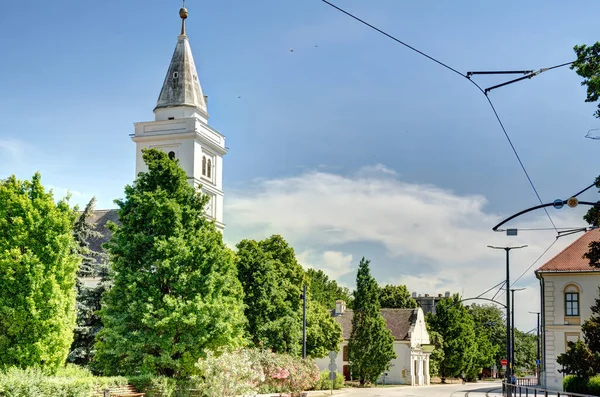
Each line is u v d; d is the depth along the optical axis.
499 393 55.81
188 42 78.88
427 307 151.38
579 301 52.38
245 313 48.88
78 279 44.44
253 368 35.84
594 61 27.00
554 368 52.19
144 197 32.50
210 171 78.44
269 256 51.41
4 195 31.22
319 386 55.66
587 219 28.72
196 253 32.59
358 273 74.94
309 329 60.09
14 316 29.42
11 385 23.02
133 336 30.78
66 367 33.25
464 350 95.25
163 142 74.88
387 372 85.88
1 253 30.09
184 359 31.14
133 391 28.11
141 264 32.34
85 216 46.25
